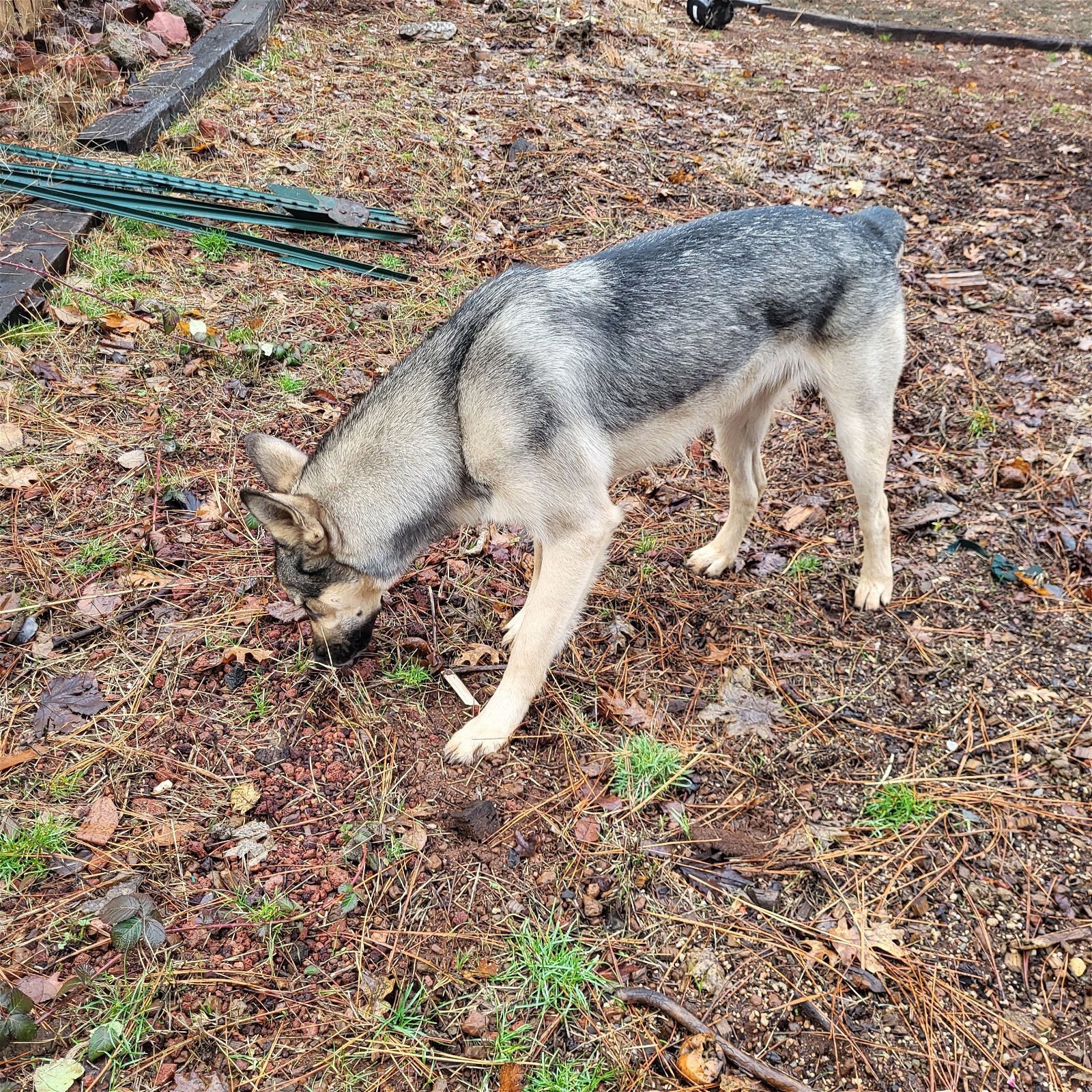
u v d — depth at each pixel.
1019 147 8.17
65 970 2.24
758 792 2.91
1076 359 5.20
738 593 3.74
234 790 2.71
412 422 2.87
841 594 3.76
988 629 3.56
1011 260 6.24
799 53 10.95
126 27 6.97
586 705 3.18
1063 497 4.23
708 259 3.14
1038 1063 2.28
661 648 3.44
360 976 2.30
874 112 8.89
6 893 2.38
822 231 3.29
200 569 3.41
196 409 4.09
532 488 2.82
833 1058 2.25
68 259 4.63
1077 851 2.75
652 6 11.71
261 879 2.50
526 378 2.77
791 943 2.48
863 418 3.43
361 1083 2.12
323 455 2.88
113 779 2.70
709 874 2.65
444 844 2.65
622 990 2.35
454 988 2.31
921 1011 2.35
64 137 5.69
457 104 7.33
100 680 2.97
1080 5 13.56
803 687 3.30
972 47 11.80
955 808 2.87
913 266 6.16
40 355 4.10
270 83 7.04
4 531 3.39
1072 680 3.32
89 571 3.29
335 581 2.88
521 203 6.20
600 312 2.95
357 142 6.45
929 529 4.09
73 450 3.72
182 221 5.11
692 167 7.07
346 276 5.13
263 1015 2.21
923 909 2.59
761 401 3.58
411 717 3.05
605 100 8.05
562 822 2.76
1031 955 2.50
